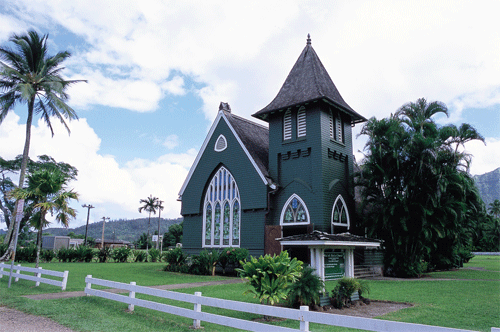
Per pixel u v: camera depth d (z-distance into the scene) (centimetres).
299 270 1060
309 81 2391
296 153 2266
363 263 2206
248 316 1005
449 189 2197
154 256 3972
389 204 2106
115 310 1041
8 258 3064
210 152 2669
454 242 2606
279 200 2291
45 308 1034
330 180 2203
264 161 2484
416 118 2398
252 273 1008
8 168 4941
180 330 827
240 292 1414
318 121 2200
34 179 1920
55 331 799
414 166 2119
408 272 2128
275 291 988
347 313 1027
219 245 2489
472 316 962
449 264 2745
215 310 1094
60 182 1961
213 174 2656
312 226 2066
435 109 2472
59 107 2923
